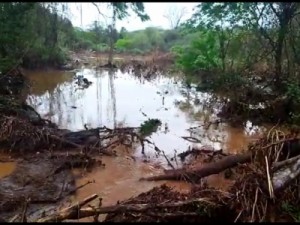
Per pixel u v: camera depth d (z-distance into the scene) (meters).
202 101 20.09
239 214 6.50
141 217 6.64
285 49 16.81
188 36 46.41
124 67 38.66
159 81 28.94
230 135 13.59
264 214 6.68
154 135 13.43
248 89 16.98
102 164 10.39
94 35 46.56
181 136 13.36
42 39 29.67
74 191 8.66
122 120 15.73
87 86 25.80
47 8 27.39
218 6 17.89
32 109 15.05
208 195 7.23
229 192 7.25
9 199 7.91
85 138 11.85
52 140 11.41
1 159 10.57
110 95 22.12
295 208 7.16
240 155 9.27
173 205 6.65
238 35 19.06
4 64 18.45
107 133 13.51
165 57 41.91
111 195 8.56
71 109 17.91
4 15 19.17
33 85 24.55
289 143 8.73
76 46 47.84
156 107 18.55
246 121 15.27
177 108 18.36
